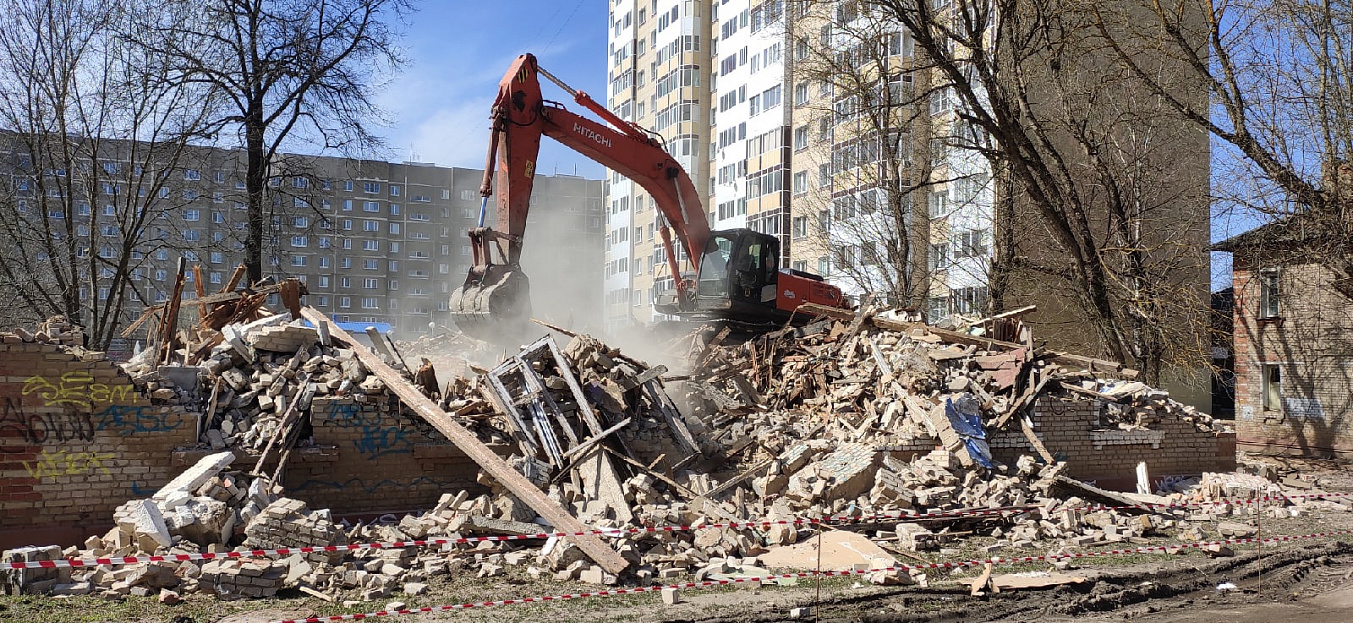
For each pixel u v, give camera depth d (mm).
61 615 7988
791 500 13148
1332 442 26266
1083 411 16938
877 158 34375
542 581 9797
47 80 23125
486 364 19422
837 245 37188
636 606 9008
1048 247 30531
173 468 11242
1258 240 23141
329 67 26391
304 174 27672
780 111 52312
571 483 12461
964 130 32188
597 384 14250
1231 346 29453
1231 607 9961
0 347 10570
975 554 11750
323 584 9273
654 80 67938
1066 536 12977
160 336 13953
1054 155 23672
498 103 20078
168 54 24234
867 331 19391
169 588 8844
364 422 12320
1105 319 24172
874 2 23172
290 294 15211
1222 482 16797
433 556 10312
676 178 23891
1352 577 11438
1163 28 22578
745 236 23797
